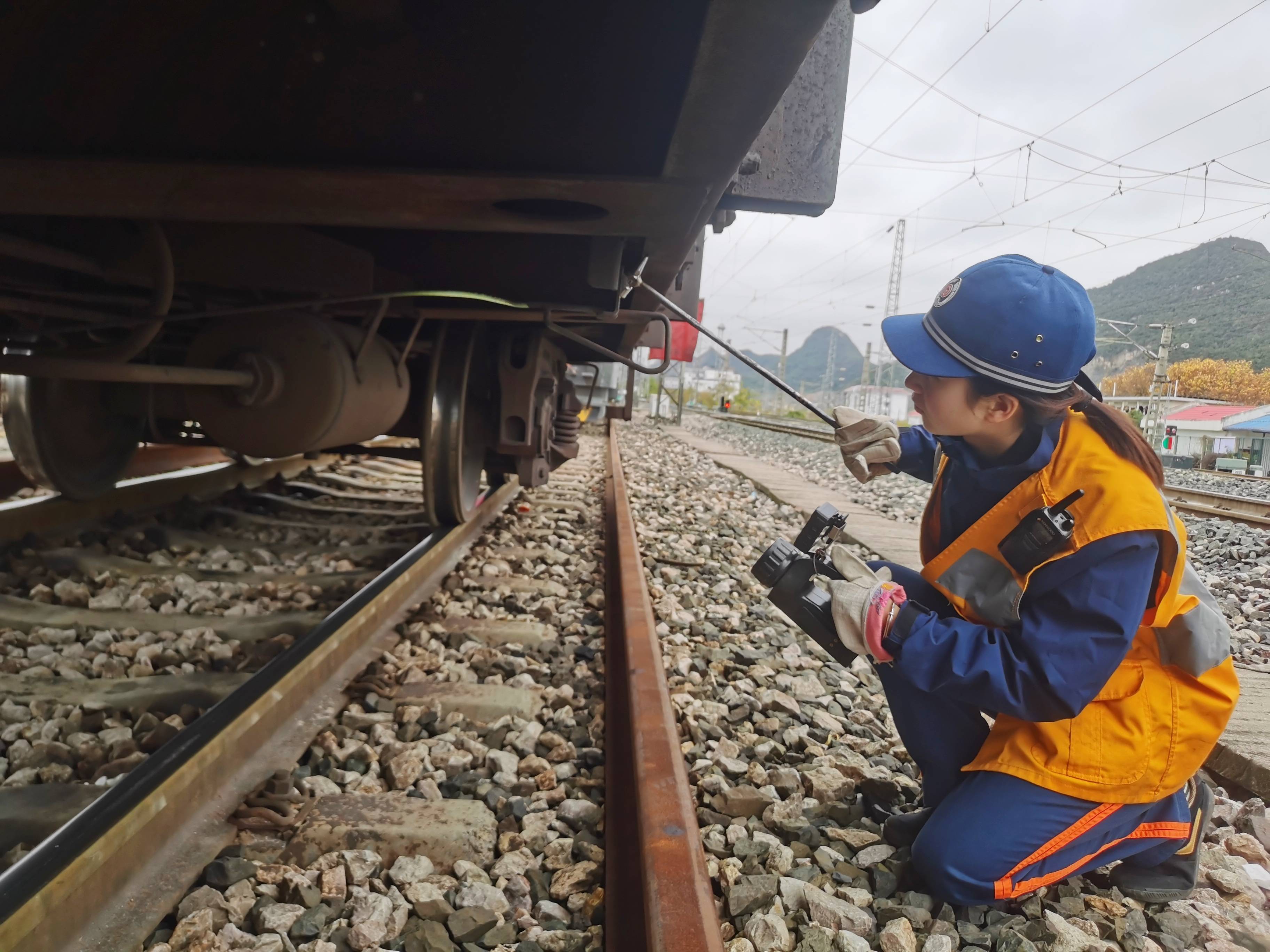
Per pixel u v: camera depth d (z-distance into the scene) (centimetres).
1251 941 175
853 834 202
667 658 317
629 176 148
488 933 165
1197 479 1703
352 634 289
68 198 159
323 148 142
